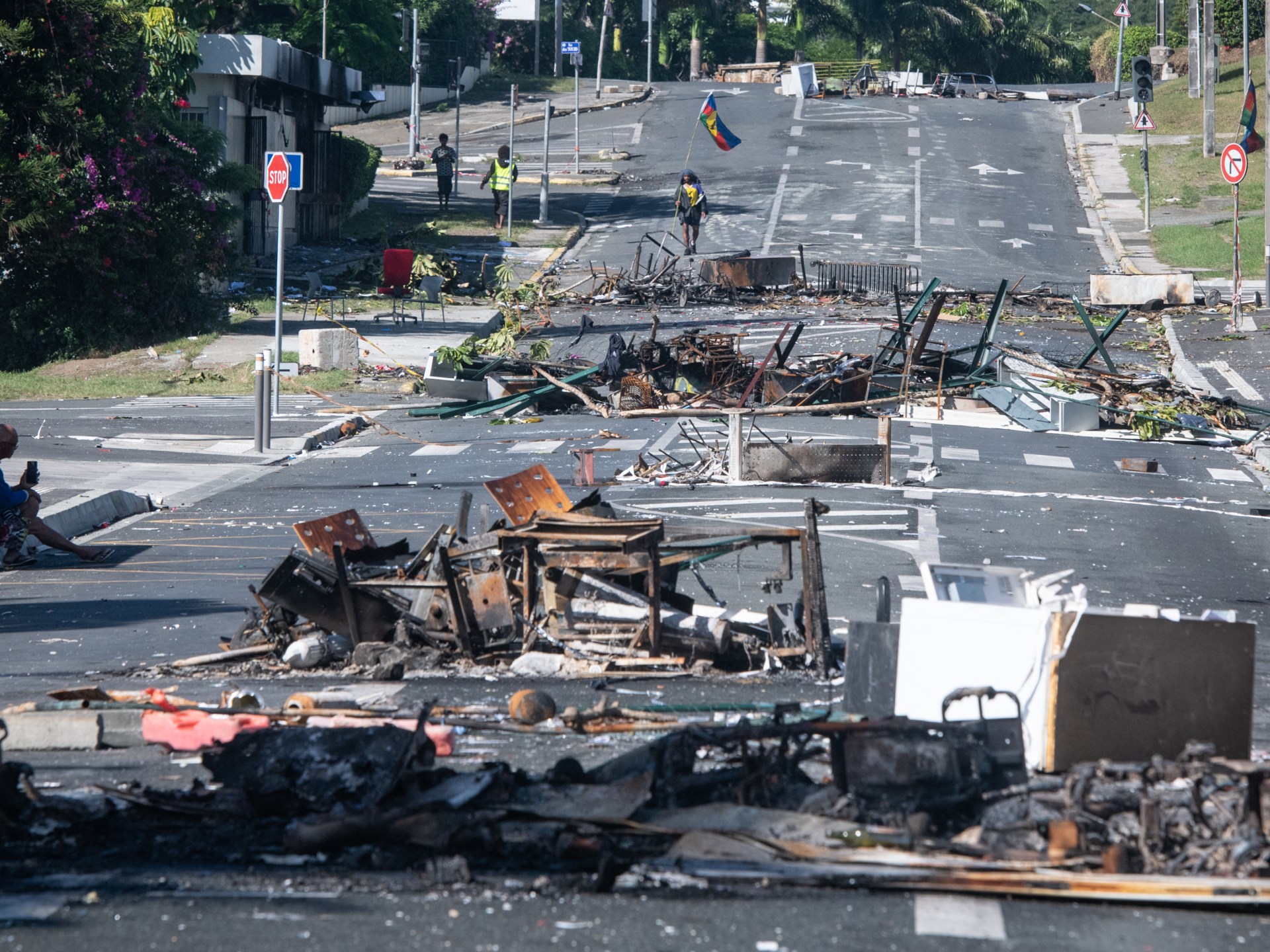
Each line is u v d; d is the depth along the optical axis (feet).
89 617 137.39
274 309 395.55
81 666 115.75
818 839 64.08
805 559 111.34
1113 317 414.41
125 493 199.52
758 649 112.06
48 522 180.45
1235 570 165.17
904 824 65.57
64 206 328.70
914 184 648.38
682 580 150.51
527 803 67.82
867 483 213.66
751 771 69.05
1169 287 424.46
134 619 136.67
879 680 78.13
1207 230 557.74
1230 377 322.96
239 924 55.52
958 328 386.52
